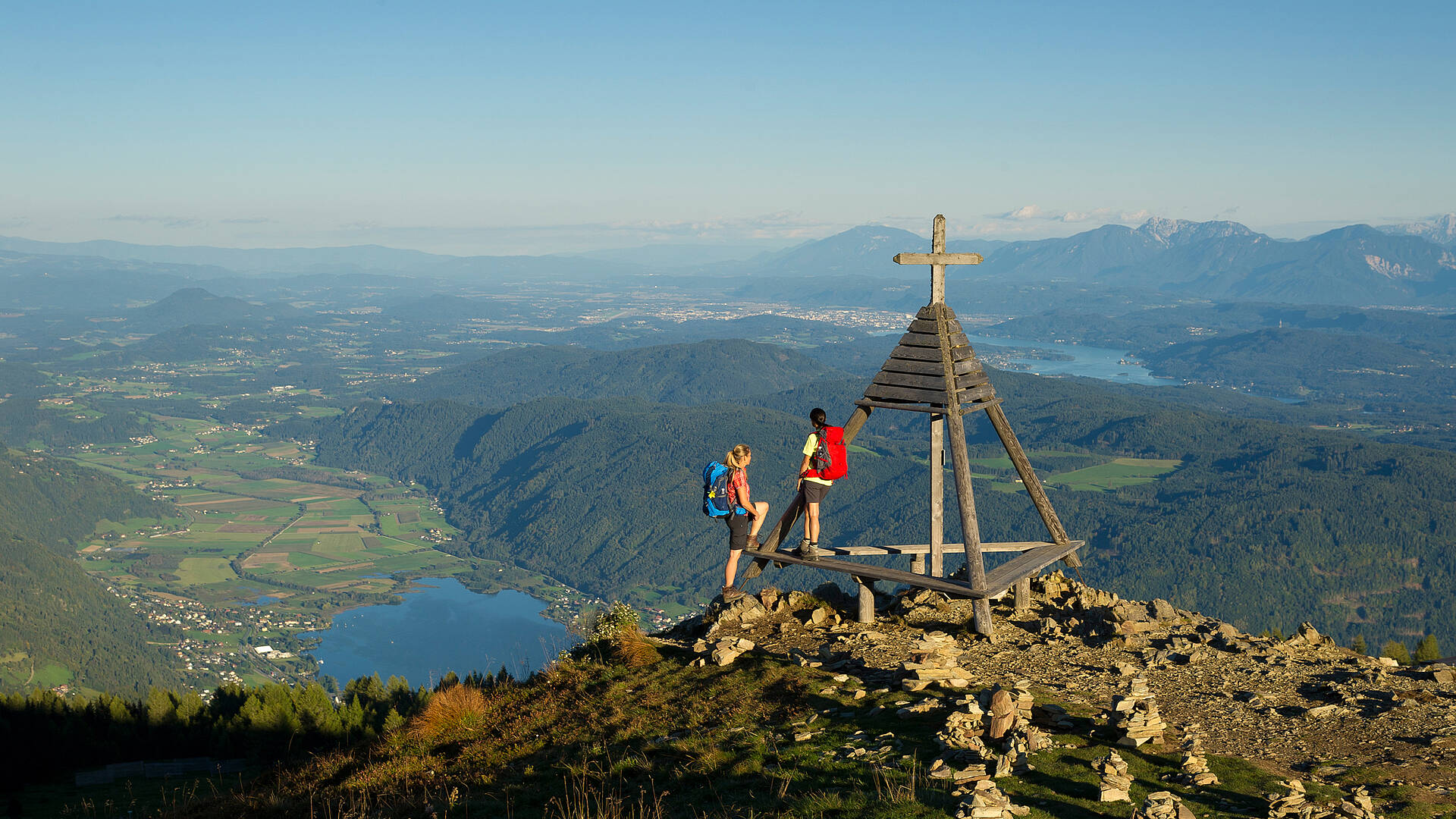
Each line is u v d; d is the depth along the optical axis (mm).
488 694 17375
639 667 16172
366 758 15664
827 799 9398
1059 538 17594
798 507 17156
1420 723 10633
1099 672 13227
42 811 42781
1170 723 11094
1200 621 15531
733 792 10375
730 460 17734
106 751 63562
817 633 16484
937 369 15750
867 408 16688
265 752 57906
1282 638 14703
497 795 12125
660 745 12523
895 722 11586
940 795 8953
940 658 13289
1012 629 15914
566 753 13312
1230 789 8914
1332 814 8156
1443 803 8406
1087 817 8297
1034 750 10109
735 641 15891
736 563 18078
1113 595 17312
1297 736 10555
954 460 15383
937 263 15984
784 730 12055
